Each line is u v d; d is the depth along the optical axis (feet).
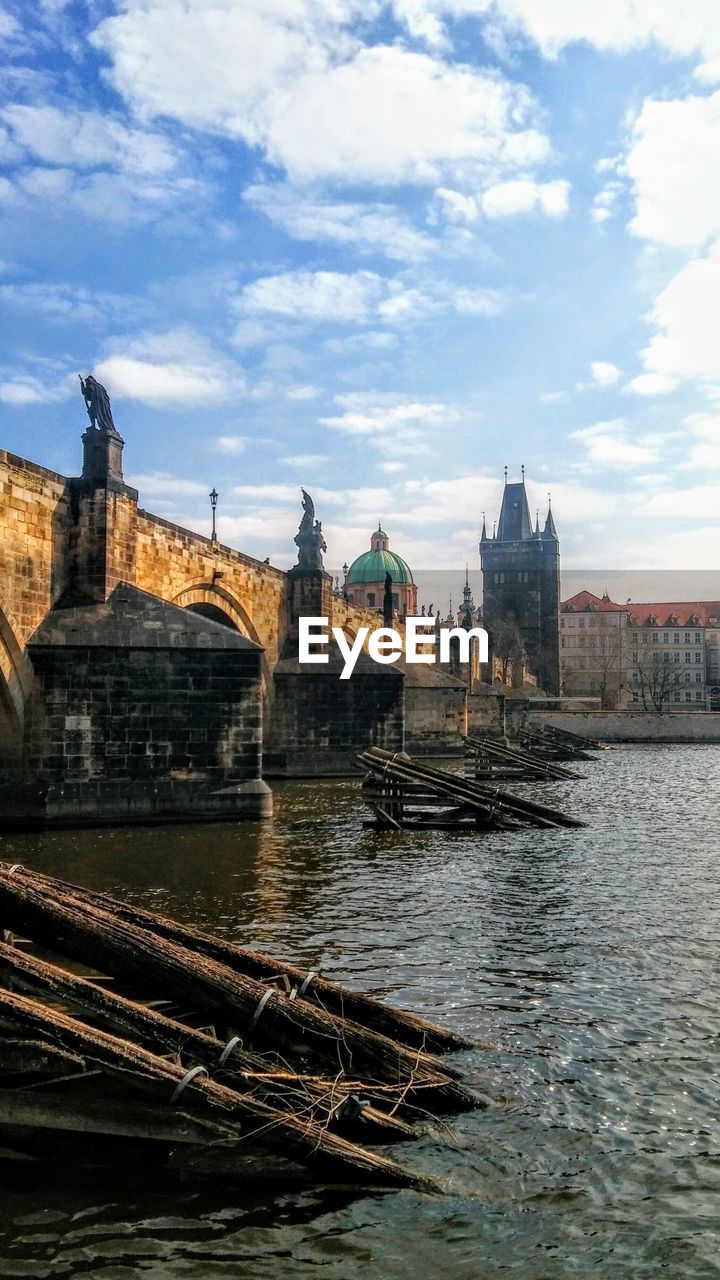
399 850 89.81
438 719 237.25
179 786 109.50
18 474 102.42
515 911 62.49
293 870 77.41
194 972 34.78
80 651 107.86
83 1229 25.88
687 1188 28.30
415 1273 24.31
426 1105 33.17
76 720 107.45
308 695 179.32
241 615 165.27
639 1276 24.25
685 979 47.42
